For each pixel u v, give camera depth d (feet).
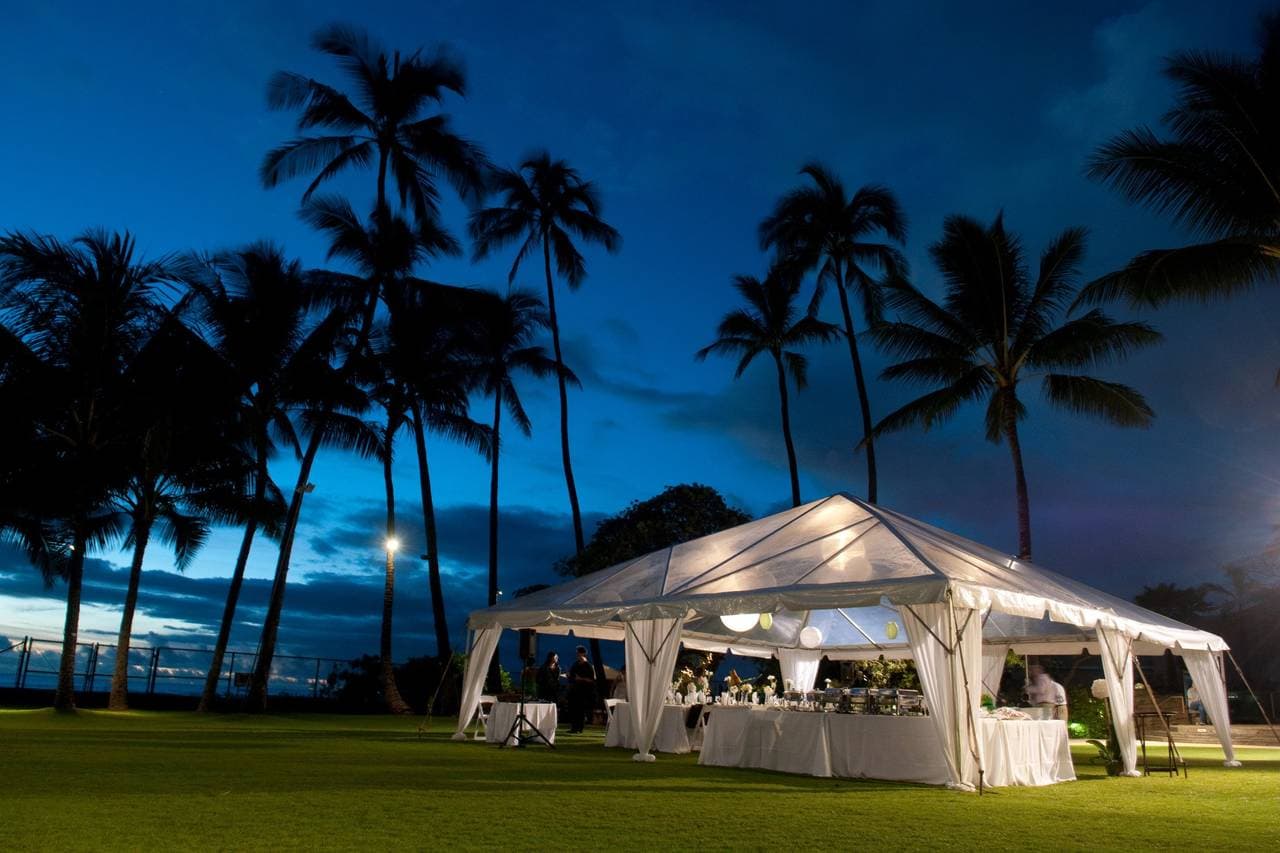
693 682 58.23
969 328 91.81
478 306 100.89
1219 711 53.16
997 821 26.89
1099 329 84.69
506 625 53.26
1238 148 63.00
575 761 43.42
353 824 22.53
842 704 41.68
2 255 69.46
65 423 73.92
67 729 54.39
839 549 44.57
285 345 85.92
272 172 89.15
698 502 101.86
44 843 19.16
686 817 25.68
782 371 116.57
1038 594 42.11
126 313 73.36
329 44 92.17
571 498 113.70
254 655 91.35
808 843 22.04
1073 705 79.10
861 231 108.27
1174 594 128.77
